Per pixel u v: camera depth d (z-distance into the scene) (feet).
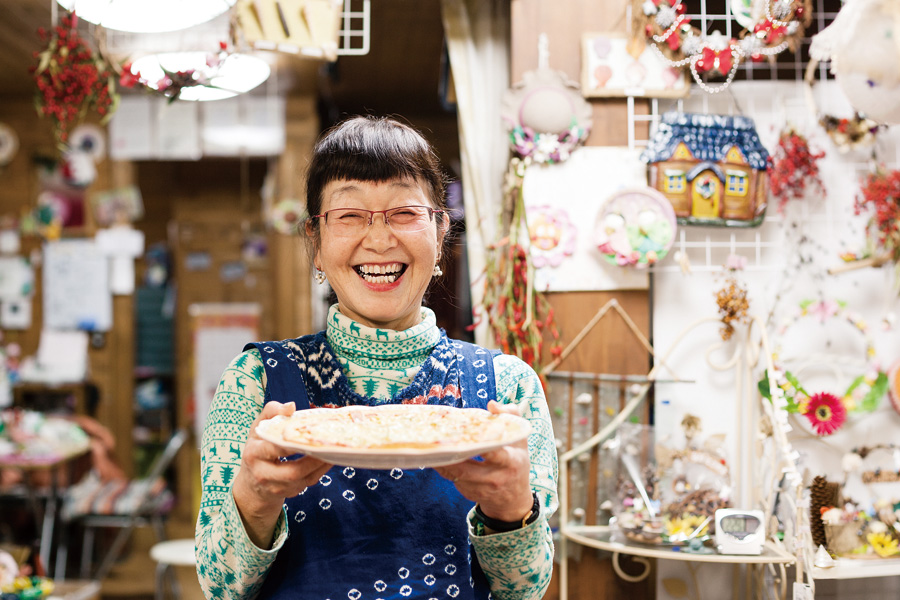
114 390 16.22
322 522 3.48
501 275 7.39
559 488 7.14
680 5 6.84
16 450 12.91
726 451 7.02
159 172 19.56
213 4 6.38
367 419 3.15
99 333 16.14
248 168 17.33
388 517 3.50
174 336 18.08
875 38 5.66
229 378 3.66
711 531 6.72
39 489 14.24
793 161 7.09
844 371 7.34
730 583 7.19
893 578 7.32
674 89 7.18
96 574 14.05
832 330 7.35
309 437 2.88
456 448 2.73
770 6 6.48
